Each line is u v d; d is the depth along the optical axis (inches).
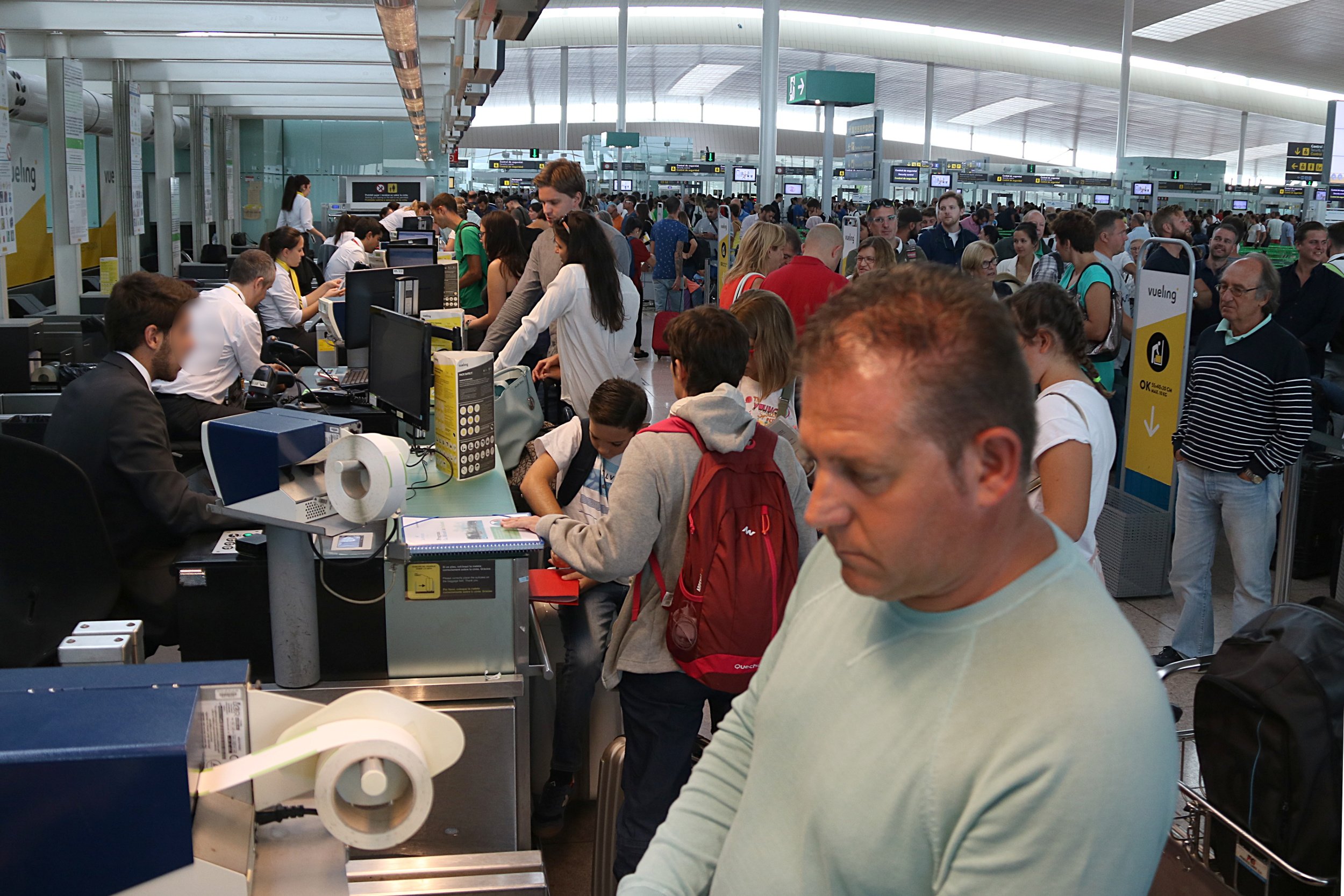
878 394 29.2
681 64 1612.9
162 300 110.1
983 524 30.7
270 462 77.7
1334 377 223.9
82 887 38.9
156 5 254.5
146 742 39.1
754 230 213.5
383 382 138.0
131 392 107.1
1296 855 71.3
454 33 232.2
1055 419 92.3
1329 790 70.6
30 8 249.0
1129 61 1168.2
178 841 39.5
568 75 1680.6
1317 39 1242.0
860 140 641.6
